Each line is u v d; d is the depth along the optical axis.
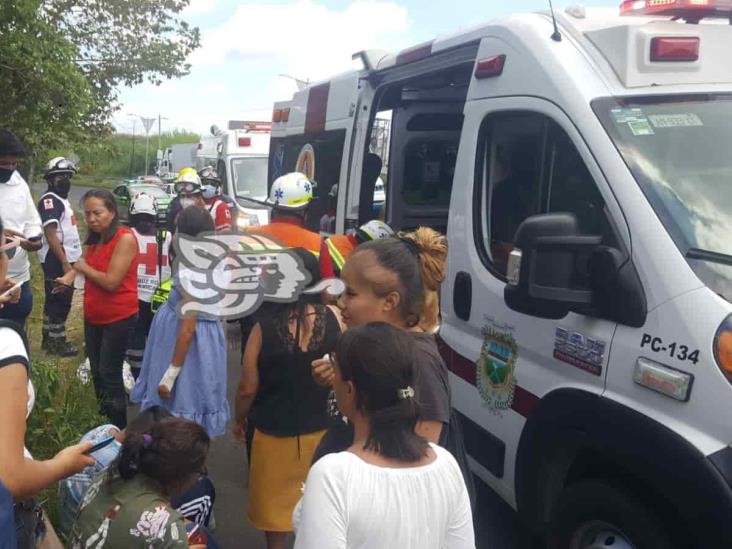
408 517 1.81
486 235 3.94
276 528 3.49
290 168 8.27
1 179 5.12
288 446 3.46
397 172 6.43
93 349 5.21
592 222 3.09
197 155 17.55
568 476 3.30
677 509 2.58
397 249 2.46
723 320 2.48
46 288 7.23
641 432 2.68
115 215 5.01
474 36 4.29
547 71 3.42
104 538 2.61
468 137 4.13
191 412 4.09
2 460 1.98
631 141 3.04
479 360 3.80
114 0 16.06
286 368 3.40
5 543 1.87
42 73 10.03
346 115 6.50
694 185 2.92
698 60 3.28
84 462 2.36
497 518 4.36
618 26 3.27
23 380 2.08
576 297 2.84
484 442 3.77
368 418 1.91
